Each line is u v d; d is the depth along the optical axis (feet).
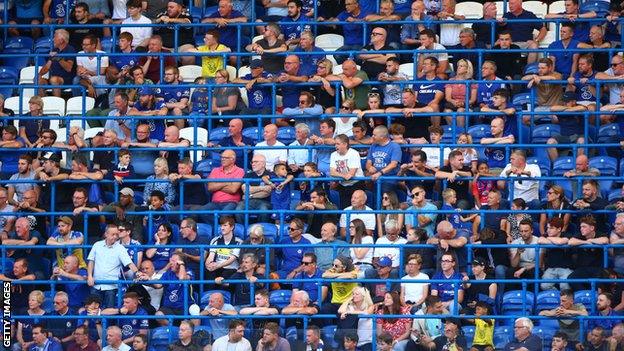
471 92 243.60
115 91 249.34
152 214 224.74
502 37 248.73
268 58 249.55
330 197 231.50
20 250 226.58
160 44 252.21
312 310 207.92
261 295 209.97
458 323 203.62
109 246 218.79
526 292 213.66
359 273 215.10
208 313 207.82
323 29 264.11
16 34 266.36
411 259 213.05
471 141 235.20
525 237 219.00
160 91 248.11
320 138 234.17
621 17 252.21
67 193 232.73
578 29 253.24
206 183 232.94
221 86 243.40
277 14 264.72
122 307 212.23
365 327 206.28
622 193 227.20
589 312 213.25
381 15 254.27
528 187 230.68
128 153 233.35
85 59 253.65
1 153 239.91
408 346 203.72
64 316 209.05
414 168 229.25
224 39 256.93
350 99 241.35
